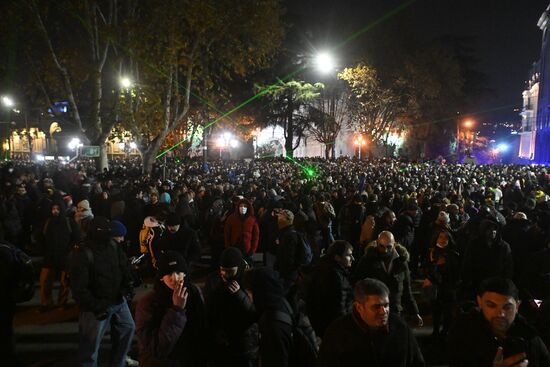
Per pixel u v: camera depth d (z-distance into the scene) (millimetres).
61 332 7051
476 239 6355
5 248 4906
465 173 27984
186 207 11086
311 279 5039
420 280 10055
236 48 25219
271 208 10156
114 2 22469
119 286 5242
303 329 3977
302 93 47719
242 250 8891
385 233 5562
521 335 3133
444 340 6520
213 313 4215
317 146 70562
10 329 4883
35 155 51781
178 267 3857
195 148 54531
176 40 23000
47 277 7996
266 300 3742
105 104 23734
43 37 21469
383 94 44688
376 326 3217
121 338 5355
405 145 69562
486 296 3178
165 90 25531
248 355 4156
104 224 5195
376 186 16625
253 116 47344
